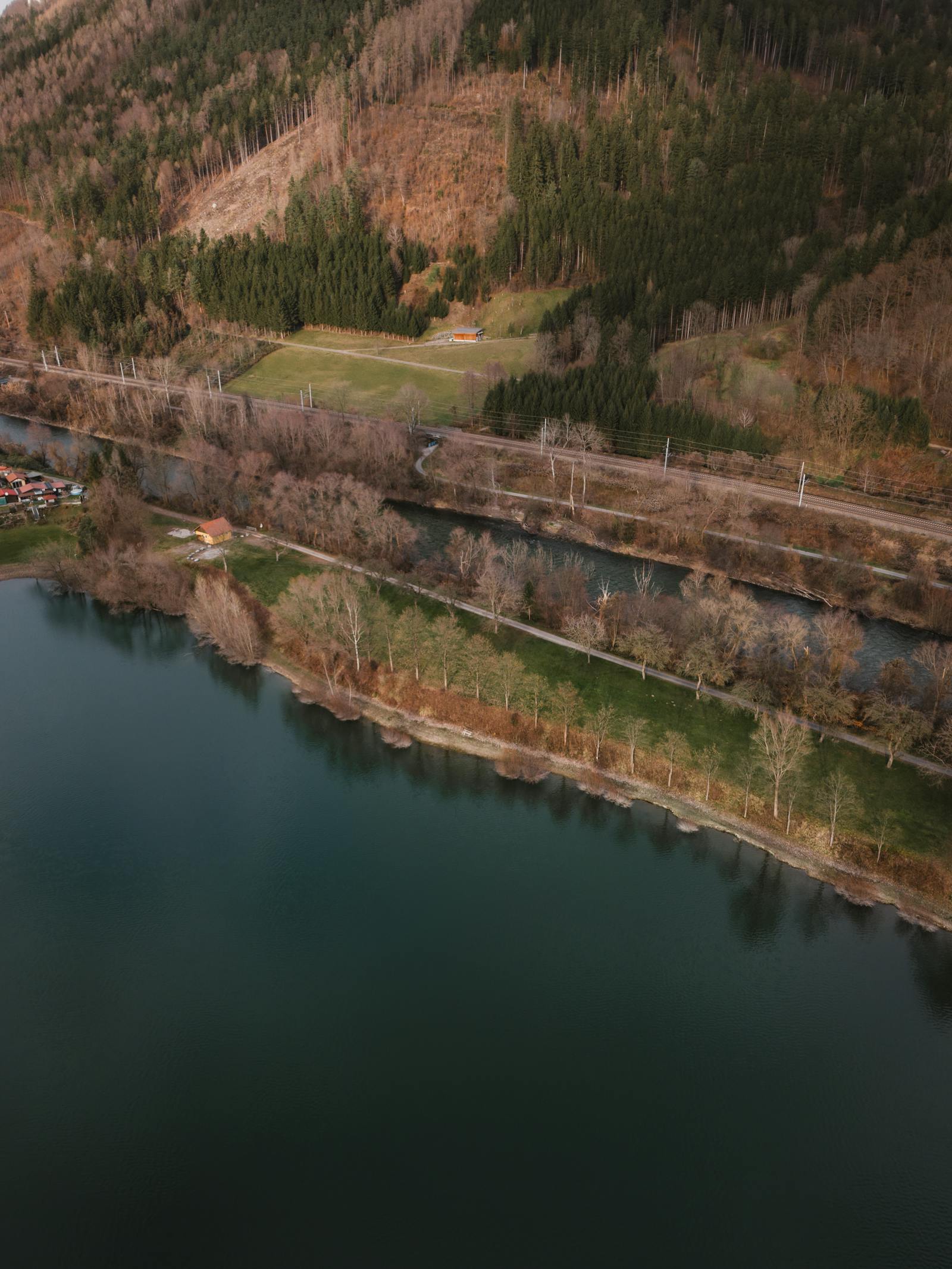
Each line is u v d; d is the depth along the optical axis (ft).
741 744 352.90
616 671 397.80
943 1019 265.34
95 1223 220.64
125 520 511.81
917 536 498.28
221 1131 240.53
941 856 301.22
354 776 366.02
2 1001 278.05
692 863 320.09
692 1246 212.02
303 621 413.39
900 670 365.61
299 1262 211.61
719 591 422.82
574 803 347.36
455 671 401.08
